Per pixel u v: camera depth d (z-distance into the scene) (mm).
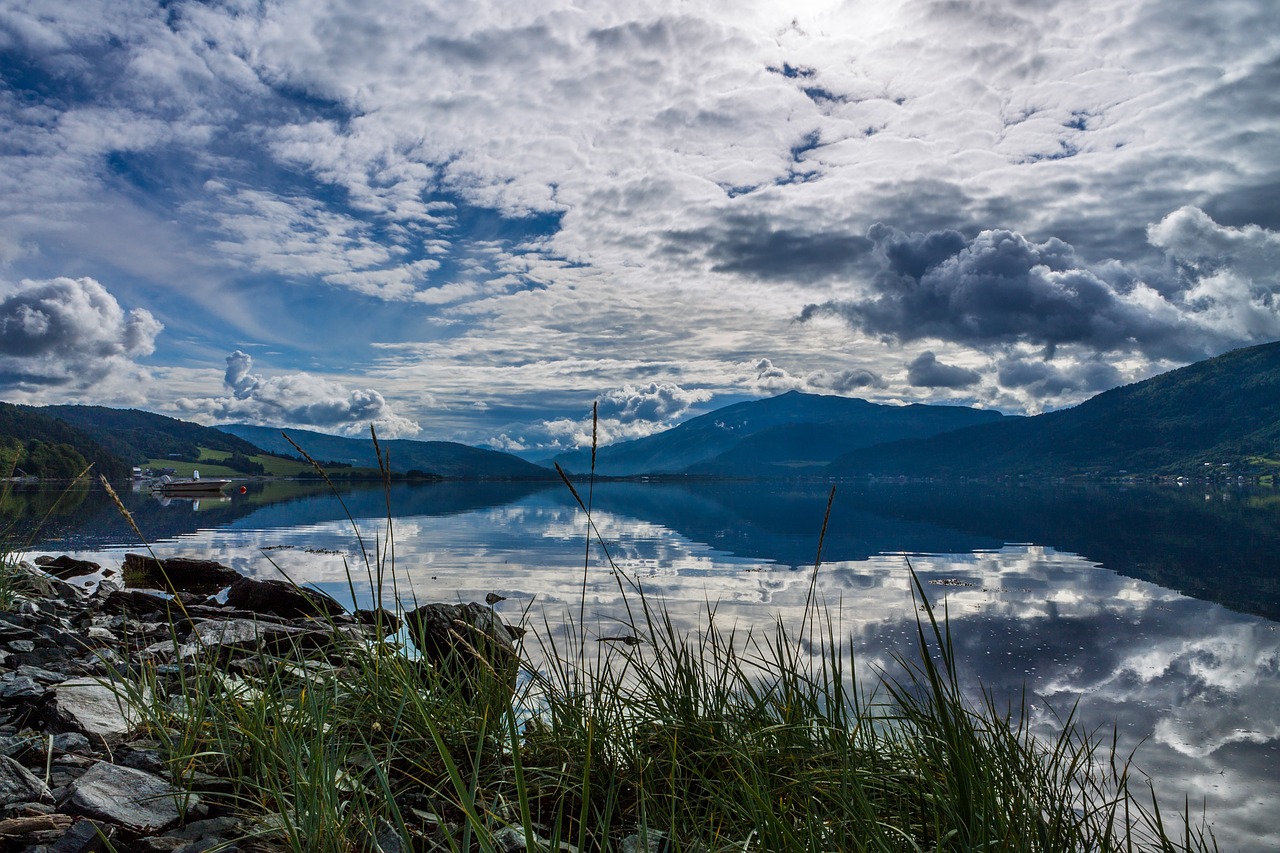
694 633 8883
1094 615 12094
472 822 2295
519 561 17109
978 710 7188
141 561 12969
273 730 3078
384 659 3771
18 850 2336
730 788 3125
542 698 3865
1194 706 7570
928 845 2814
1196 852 4469
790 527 31875
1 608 6531
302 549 18562
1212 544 25797
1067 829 3033
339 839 2447
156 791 2764
